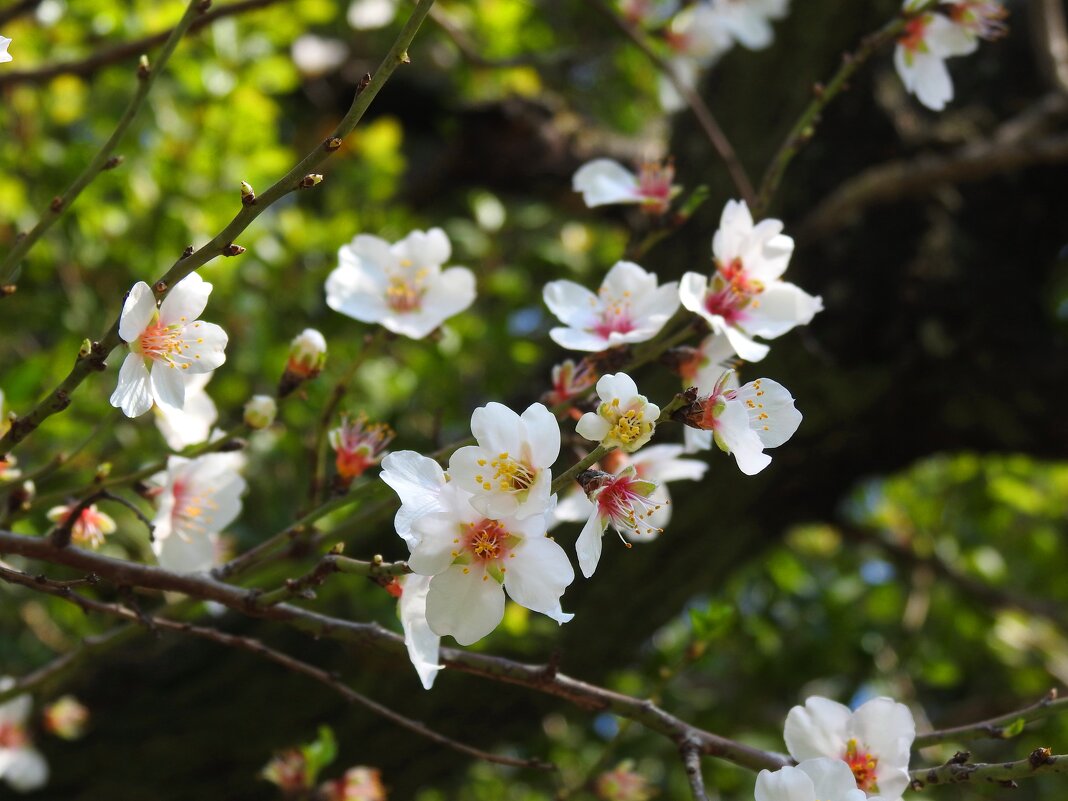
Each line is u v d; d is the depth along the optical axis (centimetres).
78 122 375
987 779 134
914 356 302
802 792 124
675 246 304
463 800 390
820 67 317
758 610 448
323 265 377
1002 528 453
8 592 293
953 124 321
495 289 373
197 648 289
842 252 303
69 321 330
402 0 276
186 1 311
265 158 349
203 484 168
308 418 317
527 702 291
